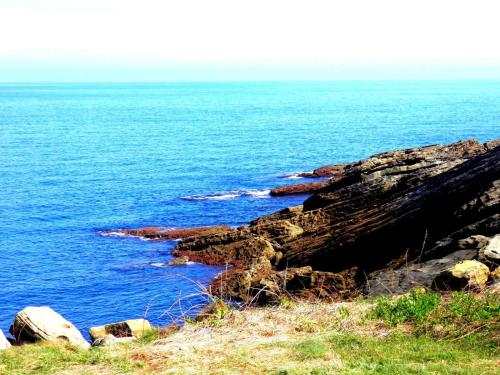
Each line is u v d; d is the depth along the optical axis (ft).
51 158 253.65
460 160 115.03
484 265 50.21
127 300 89.04
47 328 44.96
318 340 37.40
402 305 43.01
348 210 108.37
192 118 470.39
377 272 78.84
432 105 599.16
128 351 36.81
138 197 168.55
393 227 88.84
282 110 553.64
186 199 165.48
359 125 384.88
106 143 306.96
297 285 77.46
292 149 276.41
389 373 32.14
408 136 316.60
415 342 37.76
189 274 98.99
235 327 41.24
